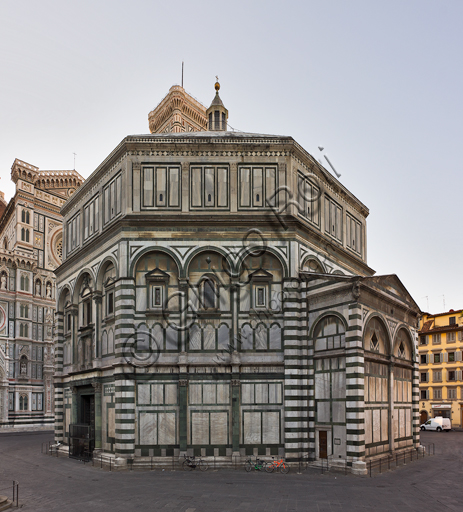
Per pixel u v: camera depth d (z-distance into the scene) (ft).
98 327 120.26
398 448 121.39
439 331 275.59
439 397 273.13
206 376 107.04
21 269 275.39
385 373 117.60
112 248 115.96
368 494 79.20
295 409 105.60
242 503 72.69
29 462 120.88
